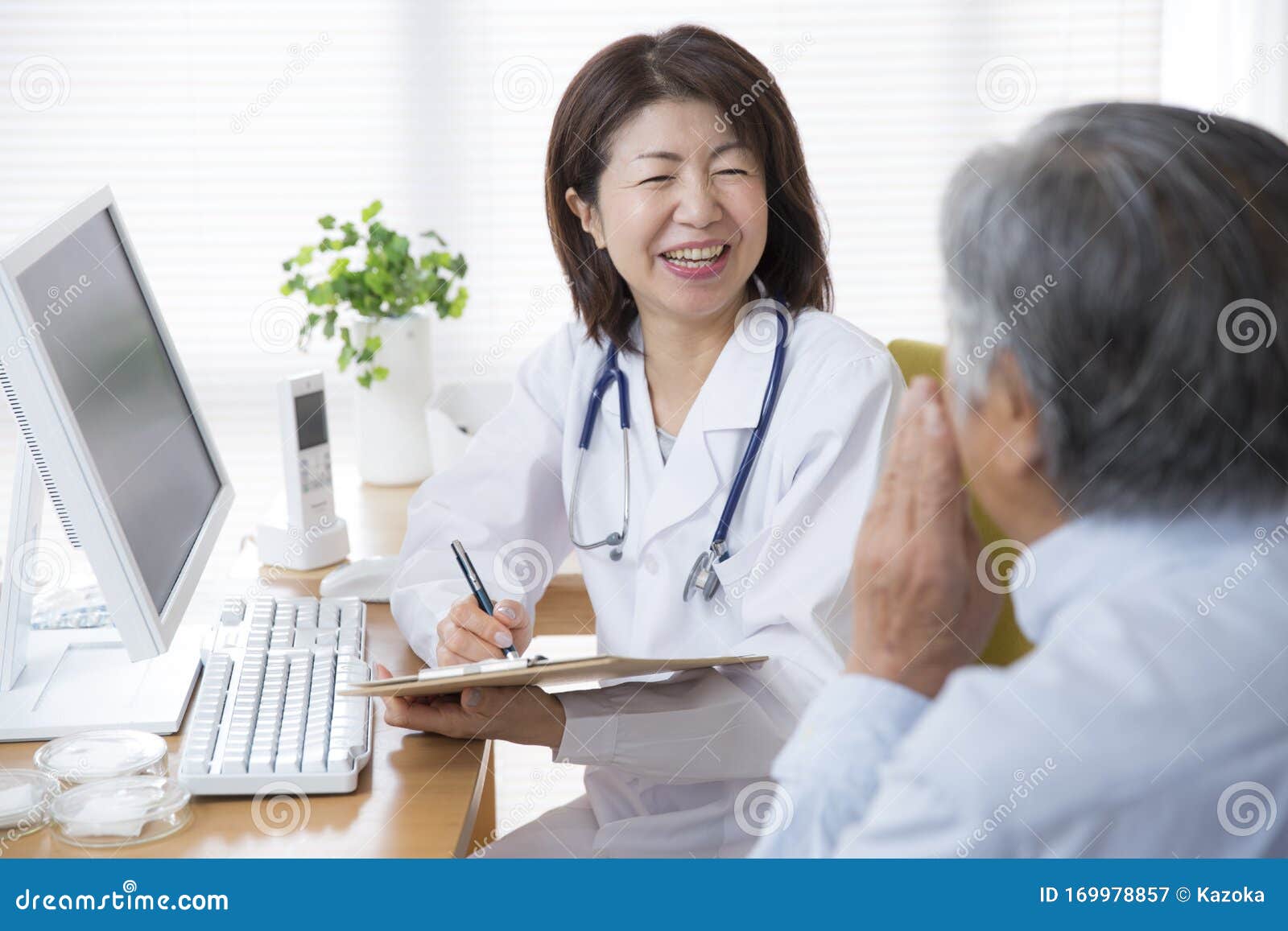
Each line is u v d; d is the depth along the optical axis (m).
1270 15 2.29
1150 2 2.38
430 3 2.34
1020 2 2.39
